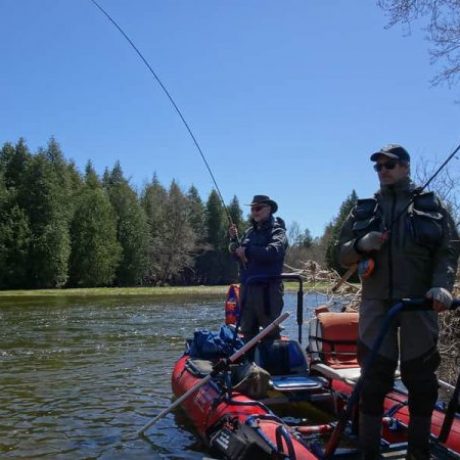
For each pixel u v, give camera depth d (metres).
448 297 3.02
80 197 49.69
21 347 11.76
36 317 18.80
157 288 44.38
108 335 13.78
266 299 5.94
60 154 51.94
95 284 47.75
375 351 3.07
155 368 9.41
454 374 7.30
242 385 5.11
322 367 5.25
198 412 5.28
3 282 43.16
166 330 14.87
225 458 4.23
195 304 26.12
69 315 19.67
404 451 3.84
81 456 5.13
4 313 20.48
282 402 5.17
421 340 3.26
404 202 3.40
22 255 43.50
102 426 6.05
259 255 5.91
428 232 3.21
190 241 59.41
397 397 4.93
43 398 7.29
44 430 5.91
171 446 5.38
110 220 49.72
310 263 10.04
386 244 3.32
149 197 61.28
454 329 7.52
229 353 6.23
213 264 65.50
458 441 3.92
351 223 3.55
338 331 5.51
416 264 3.29
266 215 6.14
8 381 8.36
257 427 4.12
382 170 3.45
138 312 21.08
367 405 3.34
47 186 45.19
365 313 3.40
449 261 3.26
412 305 3.05
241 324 6.18
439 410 4.39
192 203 64.44
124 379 8.50
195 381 5.82
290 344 5.89
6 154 49.47
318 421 5.39
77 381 8.36
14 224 43.94
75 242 47.50
